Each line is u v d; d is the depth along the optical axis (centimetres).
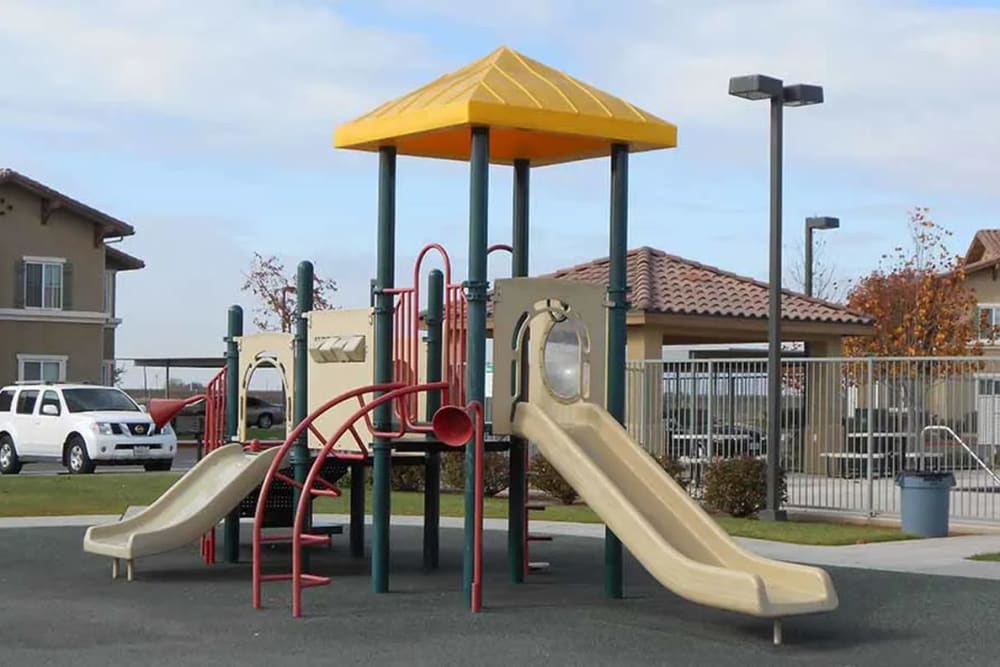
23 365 4716
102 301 4891
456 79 1285
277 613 1139
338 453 1353
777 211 2006
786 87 2003
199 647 992
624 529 1076
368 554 1568
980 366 2045
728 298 2980
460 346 1302
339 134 1281
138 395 5800
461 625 1086
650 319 2759
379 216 1276
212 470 1439
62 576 1359
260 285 5769
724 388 2298
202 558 1511
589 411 1245
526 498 1348
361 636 1036
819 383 2144
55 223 4800
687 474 2320
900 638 1048
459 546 1659
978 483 2008
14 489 2427
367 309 1331
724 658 965
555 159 1420
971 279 5216
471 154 1194
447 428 1148
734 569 1087
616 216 1255
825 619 1129
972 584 1329
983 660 968
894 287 4300
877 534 1831
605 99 1264
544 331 1248
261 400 5566
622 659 958
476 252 1191
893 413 2072
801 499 2136
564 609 1168
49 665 930
